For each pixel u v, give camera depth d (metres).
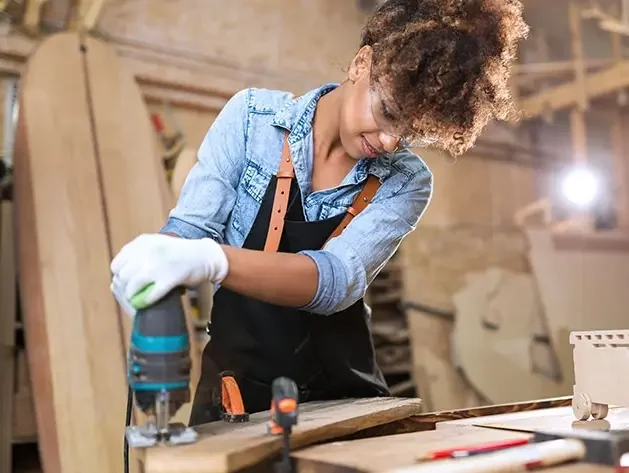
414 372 3.13
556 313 3.58
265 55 3.23
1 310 2.22
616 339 1.16
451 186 3.74
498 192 3.93
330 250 1.11
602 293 3.78
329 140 1.21
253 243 1.20
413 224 1.23
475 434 1.03
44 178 2.31
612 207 4.31
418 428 1.23
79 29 2.58
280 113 1.21
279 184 1.20
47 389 2.10
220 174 1.18
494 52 1.03
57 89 2.43
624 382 1.12
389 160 1.25
